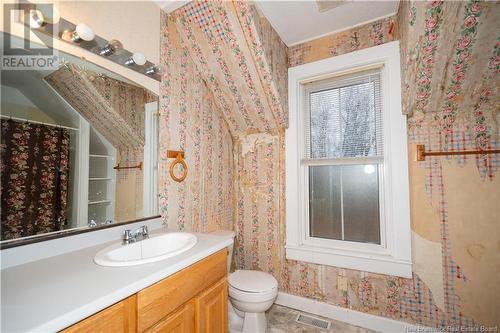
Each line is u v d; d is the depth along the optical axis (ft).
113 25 4.16
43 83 3.26
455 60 4.24
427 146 5.20
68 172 3.52
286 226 6.68
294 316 6.08
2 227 2.85
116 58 4.19
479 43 3.94
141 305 2.55
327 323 5.79
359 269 5.72
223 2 4.82
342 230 6.24
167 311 2.88
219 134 6.93
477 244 4.78
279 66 6.22
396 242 5.38
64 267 2.85
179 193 5.46
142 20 4.71
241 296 4.96
